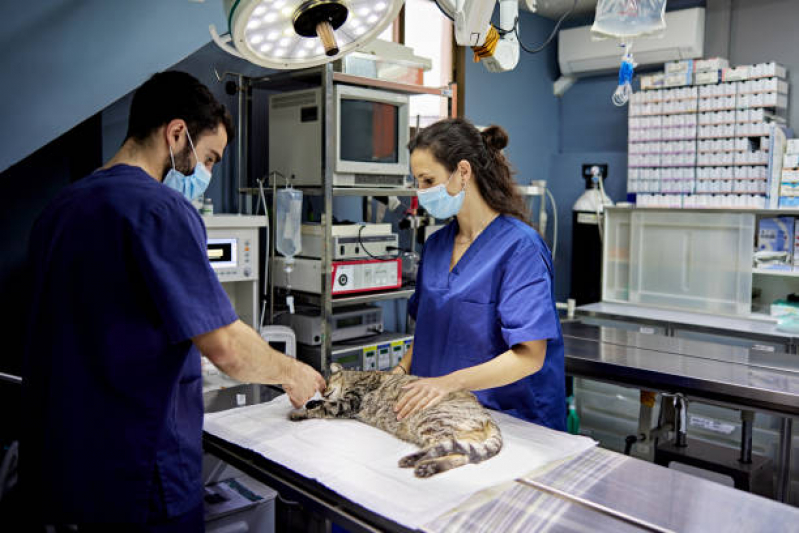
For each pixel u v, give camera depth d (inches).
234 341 44.9
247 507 66.6
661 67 165.5
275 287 108.3
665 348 98.2
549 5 165.3
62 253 42.5
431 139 60.9
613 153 174.2
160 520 44.2
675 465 95.4
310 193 102.7
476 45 72.1
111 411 42.1
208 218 88.6
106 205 42.1
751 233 133.3
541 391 64.5
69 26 74.5
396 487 43.6
